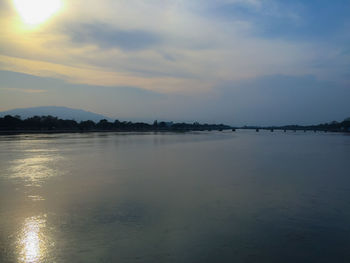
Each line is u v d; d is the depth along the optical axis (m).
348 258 9.43
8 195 16.72
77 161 31.81
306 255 9.60
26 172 24.44
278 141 81.75
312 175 23.84
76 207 14.49
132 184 19.92
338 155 40.41
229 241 10.59
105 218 12.91
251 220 12.80
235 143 69.69
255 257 9.42
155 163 30.67
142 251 9.78
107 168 26.94
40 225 12.05
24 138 80.69
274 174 24.23
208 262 9.09
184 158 35.66
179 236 11.01
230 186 19.52
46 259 9.23
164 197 16.48
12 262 9.05
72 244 10.28
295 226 12.10
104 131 173.75
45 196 16.55
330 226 12.16
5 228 11.71
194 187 19.12
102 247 10.05
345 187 19.38
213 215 13.41
